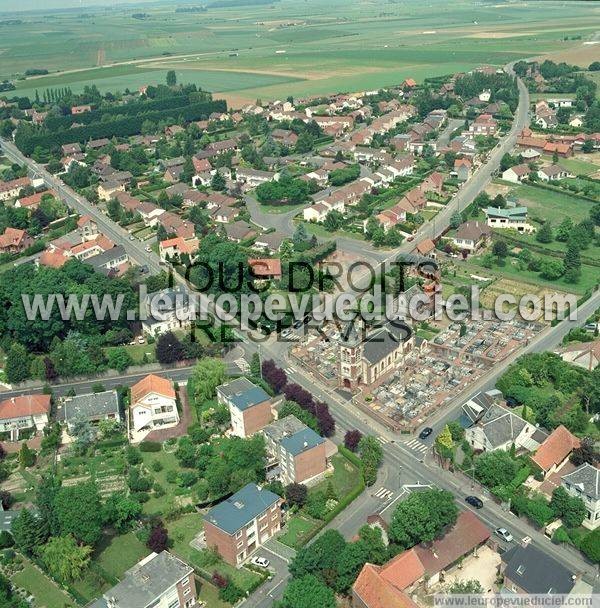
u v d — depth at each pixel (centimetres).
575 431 19400
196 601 14812
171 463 19312
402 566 14550
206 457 19075
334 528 16638
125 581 14175
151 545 16125
